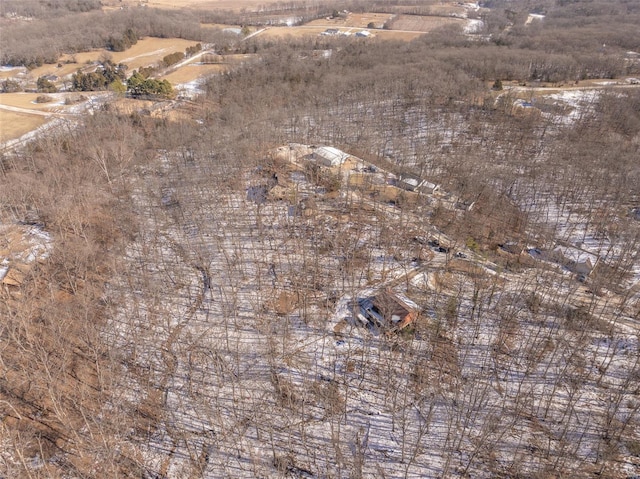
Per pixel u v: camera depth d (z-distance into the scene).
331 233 72.00
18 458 39.50
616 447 41.28
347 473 39.66
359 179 87.00
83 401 45.38
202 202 80.19
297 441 42.50
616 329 54.25
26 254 66.00
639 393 46.66
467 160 89.81
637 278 62.78
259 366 50.09
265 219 76.12
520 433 43.06
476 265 64.50
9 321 52.50
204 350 52.03
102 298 59.38
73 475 39.06
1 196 74.44
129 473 39.78
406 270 63.91
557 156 91.06
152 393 47.06
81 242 67.94
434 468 40.28
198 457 41.22
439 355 51.06
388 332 52.66
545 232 71.94
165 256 68.12
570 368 49.19
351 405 45.88
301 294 59.94
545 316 55.69
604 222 73.62
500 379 48.38
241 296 59.97
